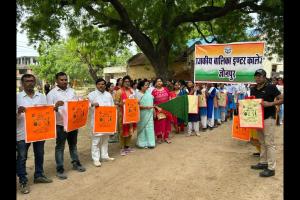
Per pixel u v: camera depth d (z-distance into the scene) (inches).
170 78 765.9
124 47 880.3
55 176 268.7
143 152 344.5
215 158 315.0
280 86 526.9
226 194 223.1
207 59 391.9
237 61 372.5
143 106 358.3
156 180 253.6
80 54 1470.2
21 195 227.6
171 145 375.9
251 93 267.1
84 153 346.9
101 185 245.3
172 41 767.7
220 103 515.8
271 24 755.4
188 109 420.2
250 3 704.4
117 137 404.5
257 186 236.4
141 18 773.9
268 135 254.5
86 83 2048.5
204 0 731.4
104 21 704.4
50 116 241.1
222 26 868.6
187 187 237.5
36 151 251.0
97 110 289.7
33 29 651.5
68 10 656.4
